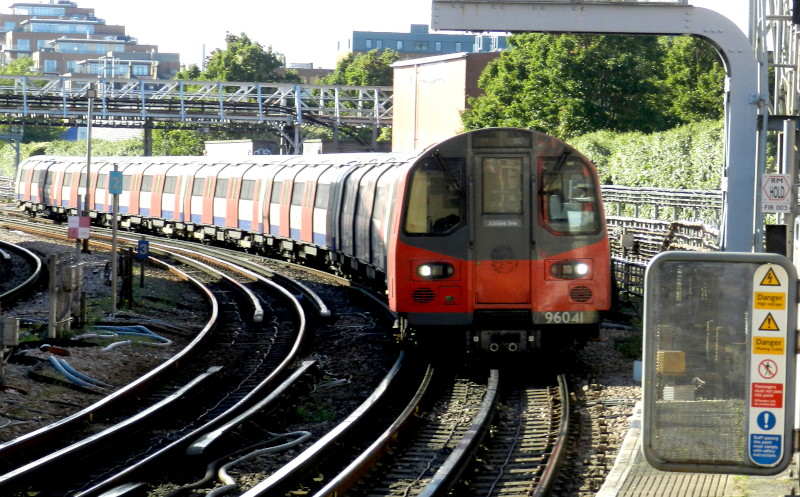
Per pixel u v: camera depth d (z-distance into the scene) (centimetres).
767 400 1540
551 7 4159
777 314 1526
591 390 3291
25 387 3222
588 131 11488
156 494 2289
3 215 13775
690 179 8412
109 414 3042
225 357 4153
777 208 4250
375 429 2891
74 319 4469
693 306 1542
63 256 7894
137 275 6606
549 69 11719
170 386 3494
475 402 3191
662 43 15175
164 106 15475
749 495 2050
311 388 3500
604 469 2419
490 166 3584
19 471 2230
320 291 6253
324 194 6862
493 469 2472
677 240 6675
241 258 8238
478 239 3572
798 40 4403
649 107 11806
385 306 5194
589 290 3575
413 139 15575
